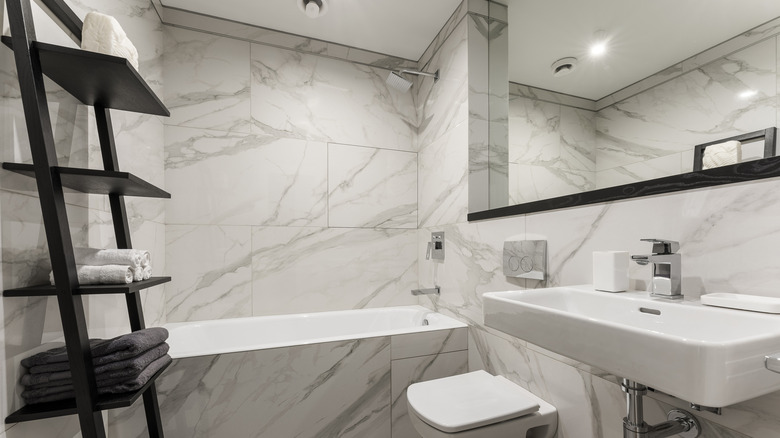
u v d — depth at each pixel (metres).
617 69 1.26
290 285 2.29
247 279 2.19
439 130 2.31
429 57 2.49
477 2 2.01
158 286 1.90
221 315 2.13
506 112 1.83
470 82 1.97
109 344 0.93
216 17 2.19
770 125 0.84
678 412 0.92
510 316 0.97
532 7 1.68
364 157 2.51
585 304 1.08
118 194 1.17
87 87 1.04
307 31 2.33
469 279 1.95
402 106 2.65
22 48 0.77
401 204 2.60
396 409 1.72
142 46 1.77
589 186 1.36
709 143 0.97
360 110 2.52
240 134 2.21
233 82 2.21
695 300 0.89
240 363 1.47
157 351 1.07
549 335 0.82
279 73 2.32
